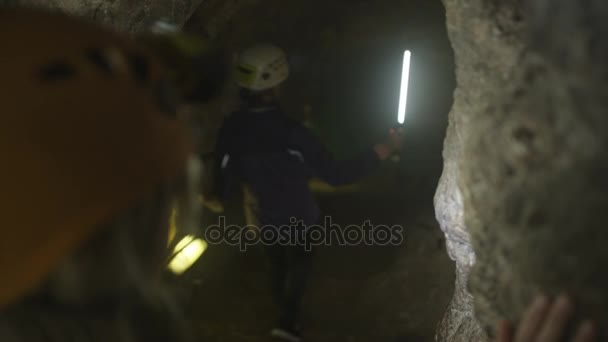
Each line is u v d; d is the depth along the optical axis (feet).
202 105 3.33
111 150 2.40
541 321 3.51
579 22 3.48
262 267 17.20
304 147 12.49
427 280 16.20
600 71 3.37
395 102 25.93
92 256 2.45
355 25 26.08
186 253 16.12
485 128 4.42
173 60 3.14
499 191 4.18
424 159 24.59
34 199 2.31
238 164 12.94
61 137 2.35
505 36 4.84
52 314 2.48
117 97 2.48
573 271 3.49
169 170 2.60
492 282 4.64
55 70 2.45
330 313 15.33
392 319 14.92
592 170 3.36
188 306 15.21
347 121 28.02
